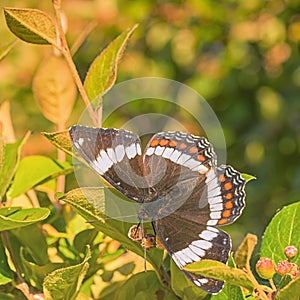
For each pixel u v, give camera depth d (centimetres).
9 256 66
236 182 61
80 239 67
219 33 138
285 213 66
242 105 139
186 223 61
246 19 136
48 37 65
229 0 135
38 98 72
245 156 140
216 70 140
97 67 67
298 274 61
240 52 138
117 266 68
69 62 65
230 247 60
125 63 142
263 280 66
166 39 141
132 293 66
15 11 64
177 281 65
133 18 140
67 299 63
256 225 136
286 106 137
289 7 134
